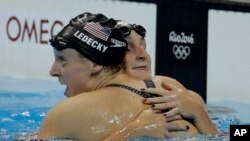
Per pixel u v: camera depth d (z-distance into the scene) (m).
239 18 20.44
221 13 20.05
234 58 20.02
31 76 17.14
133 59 8.56
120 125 7.82
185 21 19.23
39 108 14.00
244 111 16.73
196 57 19.25
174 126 8.03
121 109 7.93
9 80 16.58
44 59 17.33
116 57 8.29
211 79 19.41
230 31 20.12
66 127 7.76
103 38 8.13
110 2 18.48
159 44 18.72
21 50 17.19
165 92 8.28
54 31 17.64
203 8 19.66
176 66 18.83
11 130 10.87
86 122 7.75
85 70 8.23
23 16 17.33
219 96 19.44
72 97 8.09
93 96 7.96
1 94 15.23
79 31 8.16
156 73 18.48
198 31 19.44
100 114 7.80
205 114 8.51
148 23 18.75
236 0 20.61
